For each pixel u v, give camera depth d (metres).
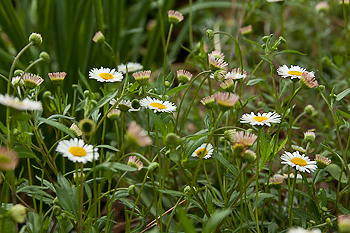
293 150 0.61
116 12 0.78
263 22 1.07
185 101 0.80
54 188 0.57
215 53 0.63
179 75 0.61
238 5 0.94
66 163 0.72
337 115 0.59
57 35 0.78
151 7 0.93
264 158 0.56
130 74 0.68
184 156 0.55
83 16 0.75
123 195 0.57
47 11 0.76
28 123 0.58
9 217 0.50
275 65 0.86
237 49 0.62
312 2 0.84
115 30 0.78
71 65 0.75
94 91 0.75
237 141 0.54
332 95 0.59
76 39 0.75
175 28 1.25
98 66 0.76
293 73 0.59
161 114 0.58
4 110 0.72
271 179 0.61
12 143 0.53
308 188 0.59
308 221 0.59
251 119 0.55
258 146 0.55
